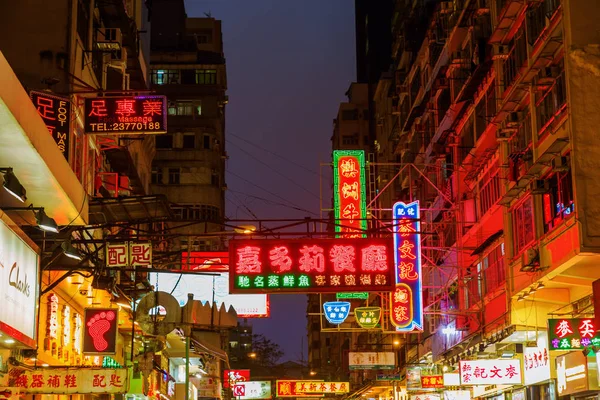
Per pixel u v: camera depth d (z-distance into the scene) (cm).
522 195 2281
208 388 4081
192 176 5319
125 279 2156
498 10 2691
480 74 2745
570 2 1817
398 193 5172
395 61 5891
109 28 2558
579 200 1755
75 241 1623
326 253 2006
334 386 5853
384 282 1995
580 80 1792
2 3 2141
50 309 1839
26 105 1027
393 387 4769
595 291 1697
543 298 2242
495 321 2605
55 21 2139
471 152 2930
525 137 2277
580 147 1770
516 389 2745
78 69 2223
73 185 1313
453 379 3058
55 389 1453
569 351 2138
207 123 5434
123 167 2834
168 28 5784
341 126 7744
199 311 2334
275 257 2003
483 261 2834
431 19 4119
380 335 5912
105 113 1941
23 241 1183
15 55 2116
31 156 1098
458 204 3181
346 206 3161
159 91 5494
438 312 2973
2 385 1349
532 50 2086
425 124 4156
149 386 2522
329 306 3434
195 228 5156
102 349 1744
